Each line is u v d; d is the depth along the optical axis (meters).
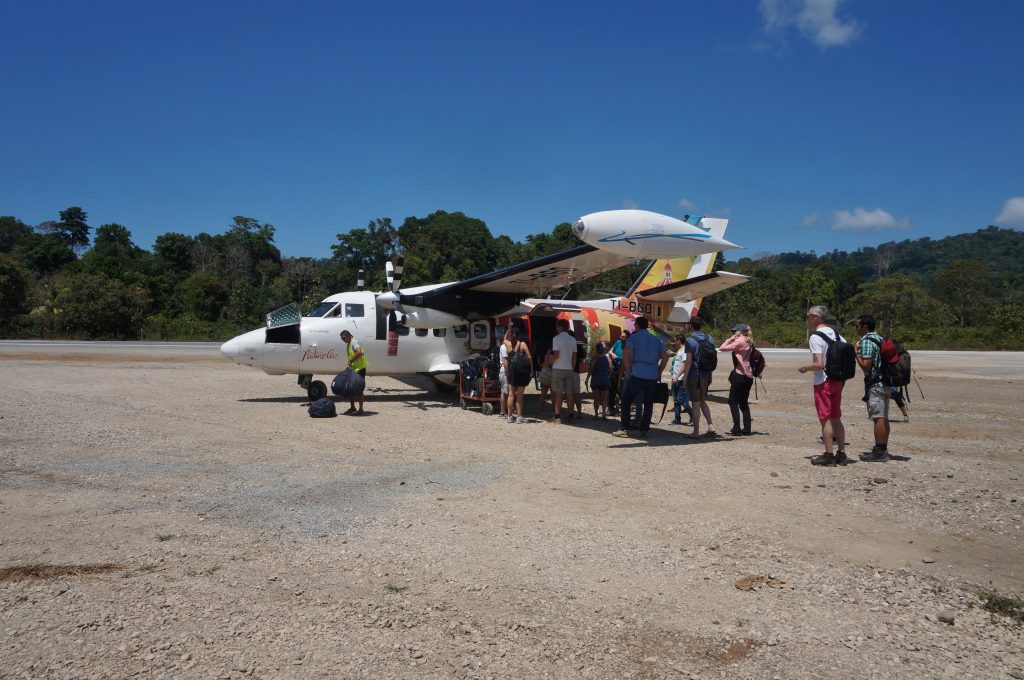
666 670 3.21
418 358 14.81
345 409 12.92
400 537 5.12
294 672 3.12
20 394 13.95
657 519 5.71
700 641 3.52
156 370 20.67
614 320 16.16
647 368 9.78
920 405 14.81
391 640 3.46
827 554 4.87
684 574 4.45
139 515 5.58
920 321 56.88
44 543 4.84
